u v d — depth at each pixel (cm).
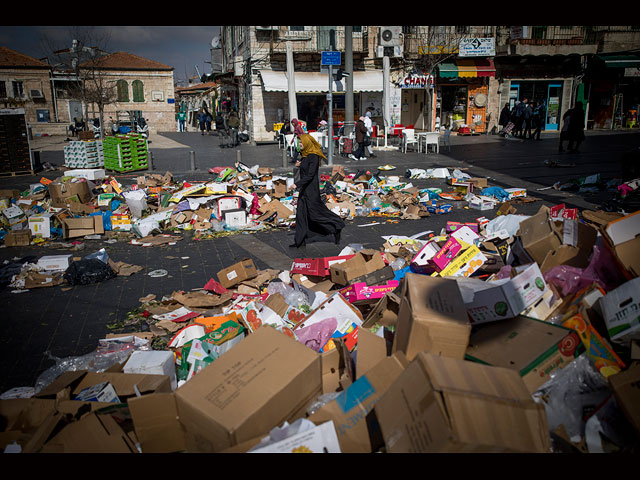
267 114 2556
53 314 491
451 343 250
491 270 421
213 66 4078
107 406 259
